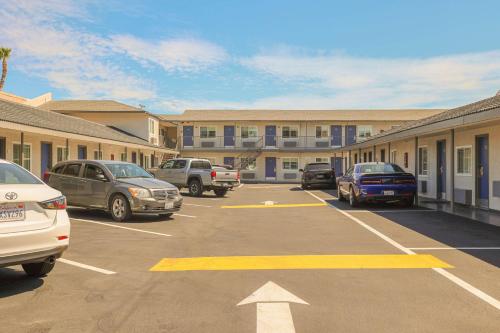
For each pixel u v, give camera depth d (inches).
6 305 197.5
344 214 546.0
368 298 206.1
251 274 252.2
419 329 168.2
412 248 327.0
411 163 874.1
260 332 165.9
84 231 409.4
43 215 221.0
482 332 165.3
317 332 165.9
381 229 421.4
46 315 184.9
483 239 362.9
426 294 212.2
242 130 1915.6
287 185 1489.9
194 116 1957.4
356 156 1482.5
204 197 857.5
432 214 533.6
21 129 584.1
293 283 232.4
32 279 240.8
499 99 553.3
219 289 222.5
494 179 560.4
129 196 470.3
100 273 254.8
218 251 320.8
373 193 589.6
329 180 1168.8
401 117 1884.8
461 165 656.4
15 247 205.2
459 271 256.4
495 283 230.7
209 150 1893.5
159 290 221.3
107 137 888.9
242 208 642.2
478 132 599.2
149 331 167.8
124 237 379.2
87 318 181.3
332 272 255.6
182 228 435.5
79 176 508.4
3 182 227.6
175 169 880.9
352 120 1851.6
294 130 1908.2
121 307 195.2
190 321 177.9
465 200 626.8
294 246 339.0
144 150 1418.6
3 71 1567.4
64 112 1433.3
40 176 801.6
